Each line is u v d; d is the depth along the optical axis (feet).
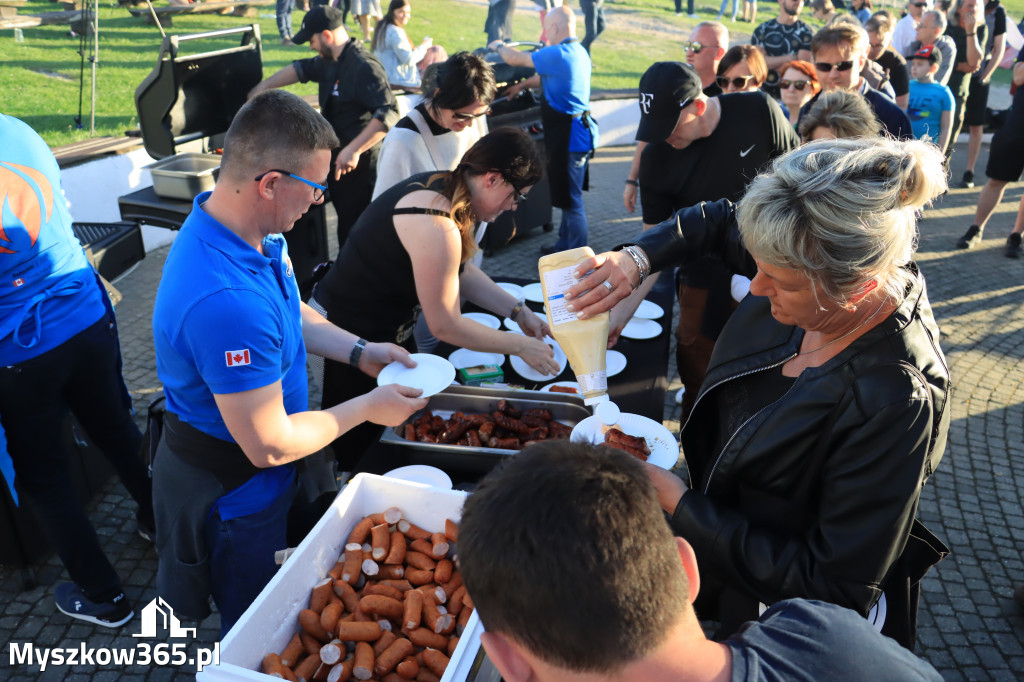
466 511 2.66
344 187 17.07
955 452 12.66
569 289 5.82
